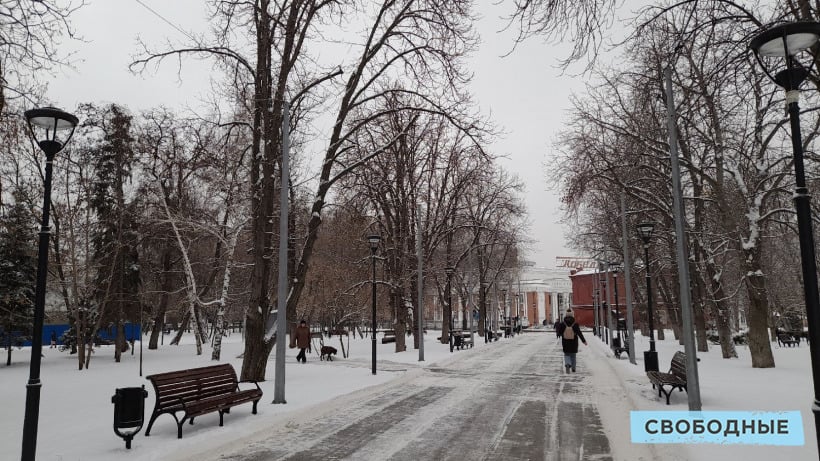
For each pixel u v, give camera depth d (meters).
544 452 7.11
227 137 19.89
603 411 10.02
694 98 17.23
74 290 21.69
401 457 6.91
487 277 49.09
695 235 23.31
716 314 22.41
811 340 4.73
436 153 30.70
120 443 7.12
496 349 30.25
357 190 26.34
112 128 26.61
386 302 38.28
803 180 4.95
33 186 24.59
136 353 30.36
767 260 35.94
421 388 13.36
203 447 7.02
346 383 13.62
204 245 35.50
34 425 5.93
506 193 37.56
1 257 25.50
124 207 26.02
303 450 7.27
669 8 9.20
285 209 11.05
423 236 31.81
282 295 10.75
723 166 18.52
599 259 37.12
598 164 23.33
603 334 44.91
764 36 5.30
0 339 27.59
